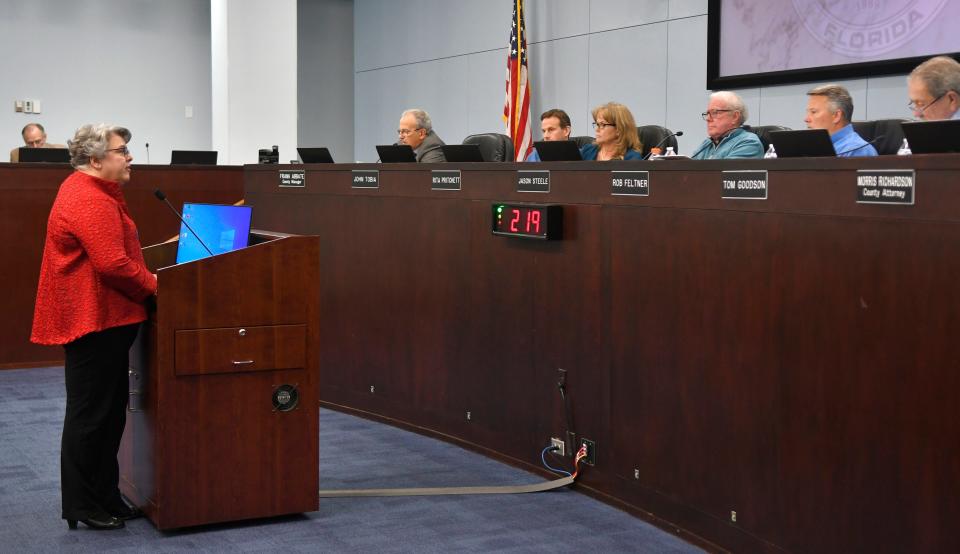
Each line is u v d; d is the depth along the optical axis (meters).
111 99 10.76
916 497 2.25
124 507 3.24
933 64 3.24
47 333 3.05
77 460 3.08
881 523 2.35
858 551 2.43
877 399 2.35
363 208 4.82
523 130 8.41
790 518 2.65
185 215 3.69
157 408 3.05
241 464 3.17
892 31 5.85
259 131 8.95
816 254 2.53
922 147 2.42
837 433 2.48
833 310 2.48
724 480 2.91
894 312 2.29
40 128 7.58
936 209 2.17
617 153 4.52
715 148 4.35
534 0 8.77
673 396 3.12
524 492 3.60
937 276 2.17
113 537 3.07
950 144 2.36
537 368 3.82
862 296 2.38
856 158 2.39
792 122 6.52
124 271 2.98
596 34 8.10
